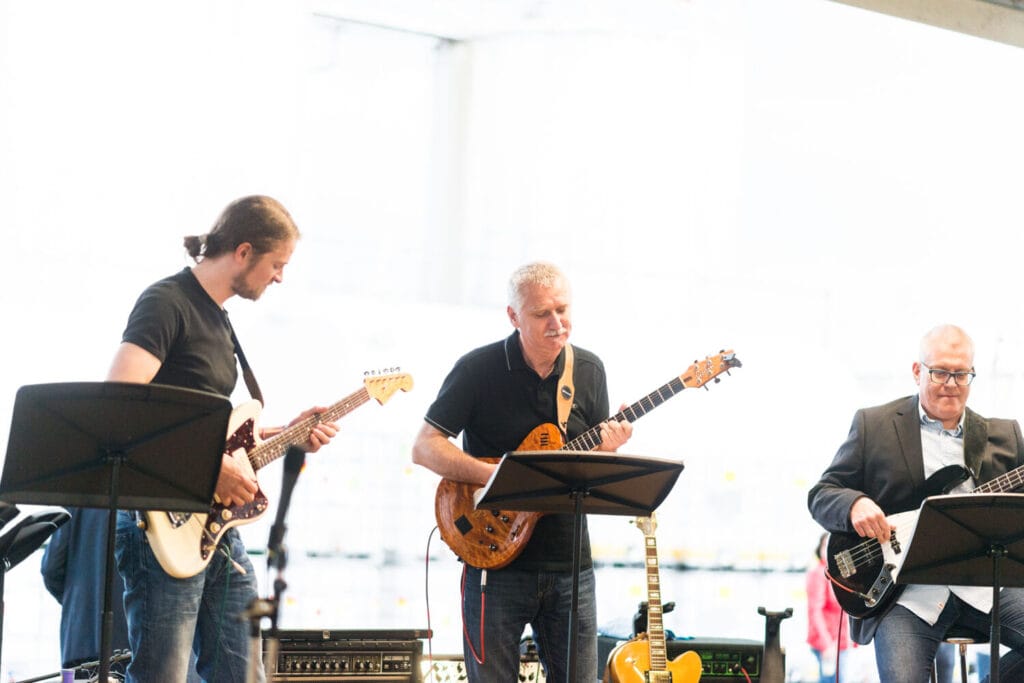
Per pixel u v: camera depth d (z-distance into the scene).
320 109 14.27
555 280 6.55
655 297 15.15
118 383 4.91
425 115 14.95
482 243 14.89
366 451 12.24
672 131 15.29
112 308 11.16
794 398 14.82
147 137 11.52
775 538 14.16
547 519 6.48
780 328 15.58
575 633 5.69
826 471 7.71
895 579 6.21
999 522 5.93
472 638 6.54
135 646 5.79
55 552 8.09
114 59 11.40
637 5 14.59
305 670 7.47
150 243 11.42
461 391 6.69
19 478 5.02
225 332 6.11
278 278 6.16
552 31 14.97
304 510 11.72
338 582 11.86
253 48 12.05
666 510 13.68
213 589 6.09
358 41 14.58
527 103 15.04
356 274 14.28
